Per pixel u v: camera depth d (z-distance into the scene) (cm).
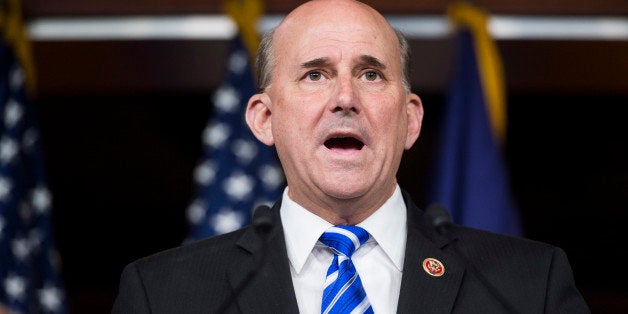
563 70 894
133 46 893
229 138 788
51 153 956
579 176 966
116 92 904
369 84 400
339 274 378
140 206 971
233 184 779
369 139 388
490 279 382
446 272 381
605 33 888
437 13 876
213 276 390
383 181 394
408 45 434
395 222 404
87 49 894
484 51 809
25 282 763
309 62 399
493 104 798
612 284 982
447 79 880
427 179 958
